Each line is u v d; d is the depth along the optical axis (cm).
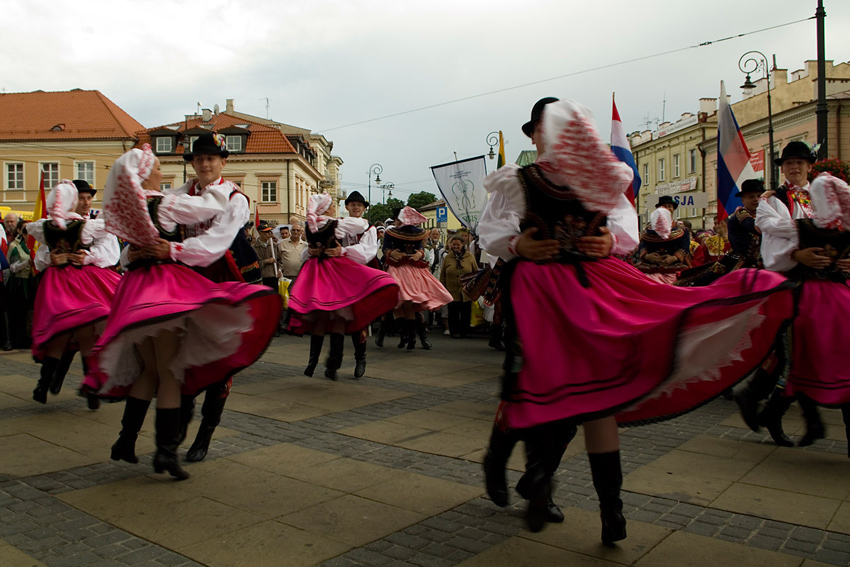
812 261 379
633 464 383
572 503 322
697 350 252
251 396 577
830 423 484
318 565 257
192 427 470
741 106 3141
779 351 386
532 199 268
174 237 352
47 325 494
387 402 554
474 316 1070
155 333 318
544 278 265
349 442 431
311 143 5219
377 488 344
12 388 604
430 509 315
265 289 338
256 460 391
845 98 2591
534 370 254
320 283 630
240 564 258
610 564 258
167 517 304
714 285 263
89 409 519
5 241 852
